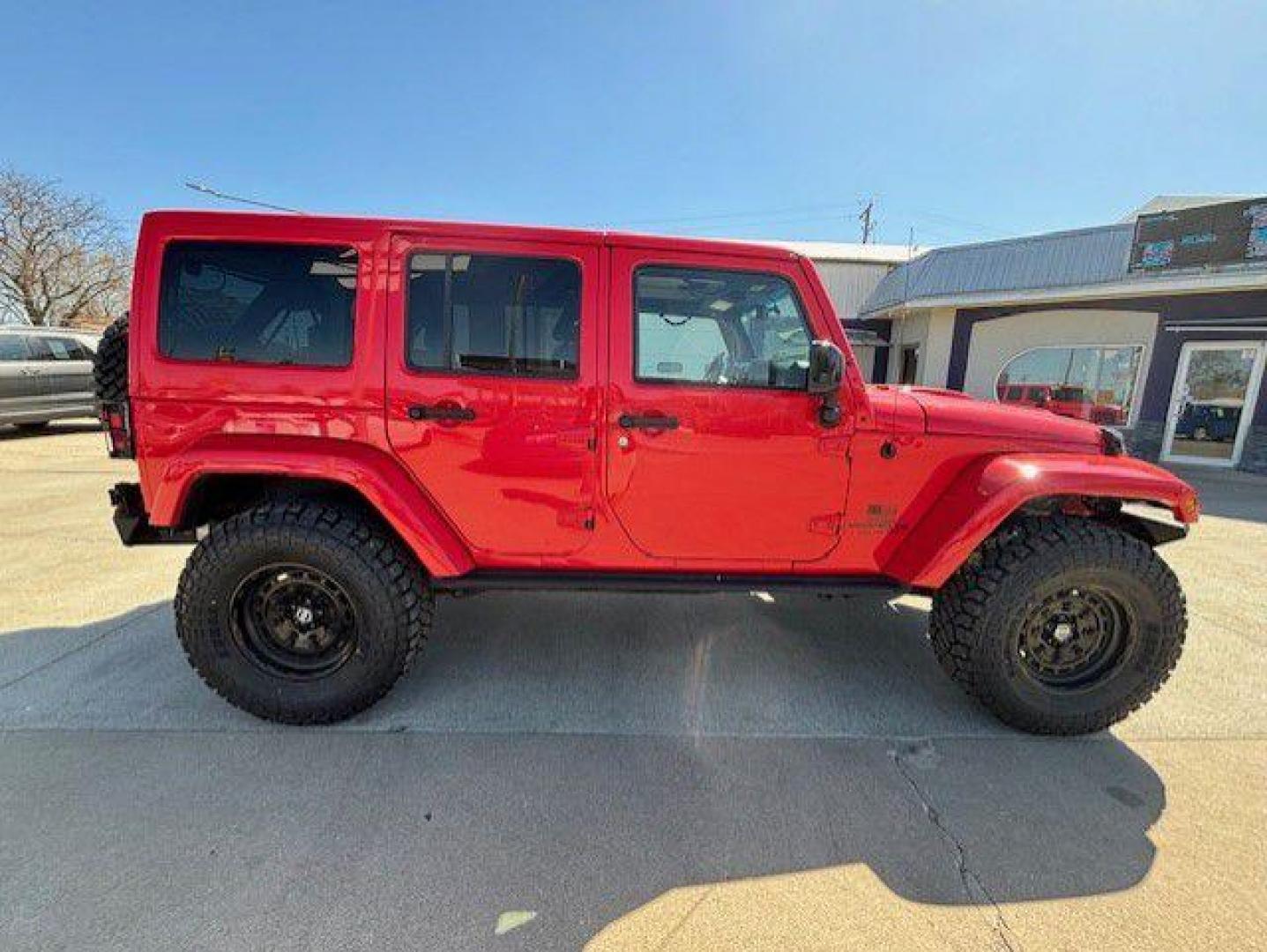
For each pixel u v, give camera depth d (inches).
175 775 83.6
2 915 62.4
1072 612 98.4
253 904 64.4
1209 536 220.8
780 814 79.3
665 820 77.8
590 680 111.4
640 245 94.2
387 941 60.9
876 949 61.5
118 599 140.7
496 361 94.4
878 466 99.3
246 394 92.3
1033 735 98.0
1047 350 462.6
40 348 353.1
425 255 92.4
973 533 94.7
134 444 93.7
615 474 96.8
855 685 111.7
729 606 145.3
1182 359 399.9
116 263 978.1
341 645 98.0
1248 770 89.9
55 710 97.7
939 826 78.0
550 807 79.5
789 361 98.7
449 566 95.5
